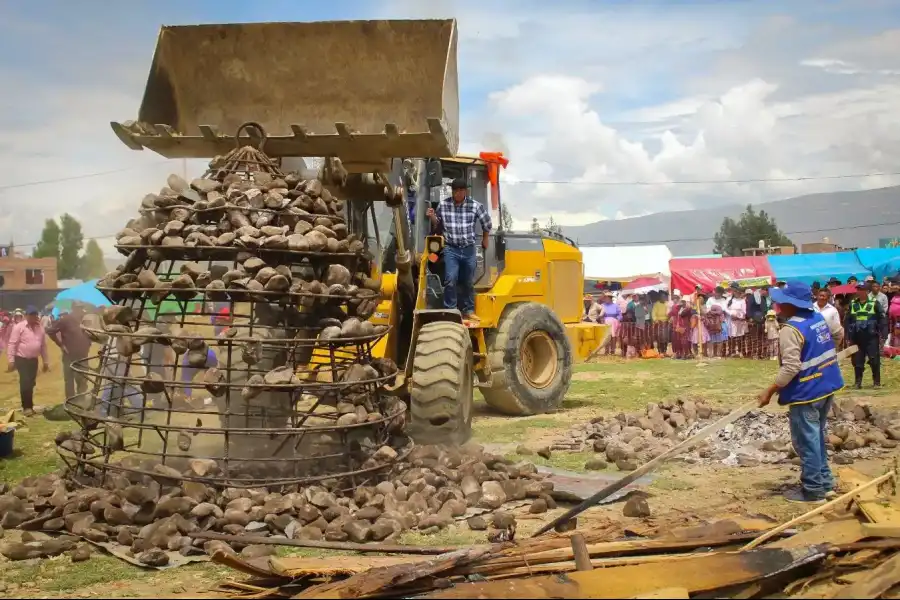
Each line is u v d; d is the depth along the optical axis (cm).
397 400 725
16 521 555
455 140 743
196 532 518
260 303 652
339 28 740
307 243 621
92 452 624
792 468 747
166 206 645
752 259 3011
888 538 437
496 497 614
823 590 398
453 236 940
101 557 498
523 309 1120
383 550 491
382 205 969
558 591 364
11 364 2067
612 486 513
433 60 734
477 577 407
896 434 841
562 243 1286
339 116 752
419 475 639
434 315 858
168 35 751
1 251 2747
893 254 3069
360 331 643
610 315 2311
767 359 2052
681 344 2169
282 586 415
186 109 766
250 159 679
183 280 592
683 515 576
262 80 759
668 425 909
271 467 629
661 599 355
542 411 1128
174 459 650
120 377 589
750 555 409
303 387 593
